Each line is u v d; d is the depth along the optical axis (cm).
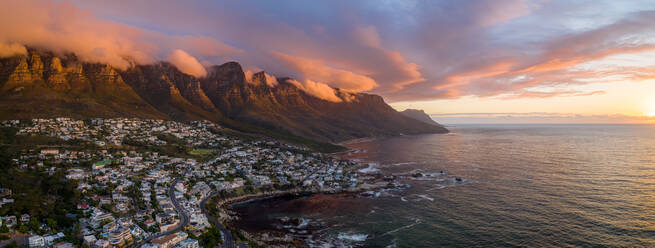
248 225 18100
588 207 19525
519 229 16738
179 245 13775
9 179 17888
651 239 14988
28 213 14475
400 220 18662
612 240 15050
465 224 17712
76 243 12812
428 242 15638
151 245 13288
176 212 17688
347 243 15612
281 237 16238
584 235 15688
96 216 15488
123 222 15300
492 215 18938
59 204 16175
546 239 15475
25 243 12331
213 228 15888
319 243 15588
